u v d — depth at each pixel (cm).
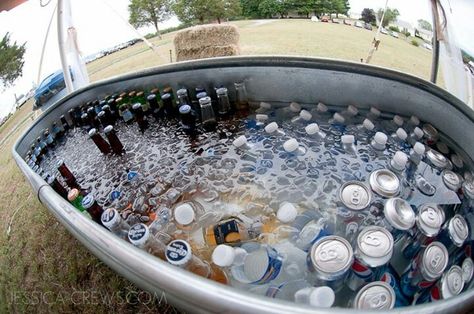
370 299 62
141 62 440
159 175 119
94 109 172
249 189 104
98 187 123
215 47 316
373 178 86
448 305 51
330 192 97
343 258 67
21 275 188
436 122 111
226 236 86
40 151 170
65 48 252
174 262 71
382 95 120
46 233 205
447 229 79
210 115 143
